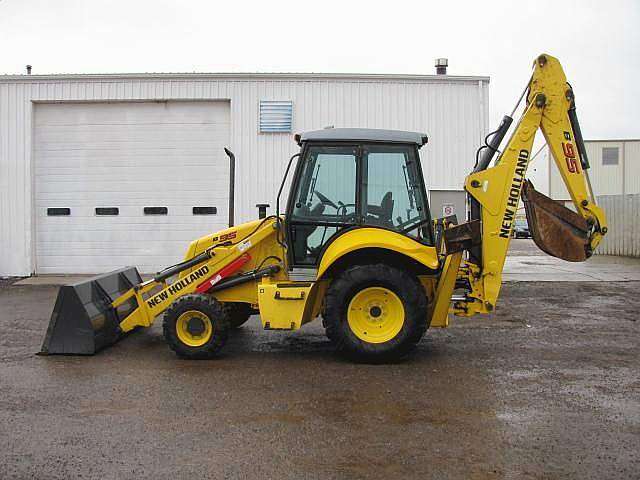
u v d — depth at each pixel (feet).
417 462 14.14
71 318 24.81
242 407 18.07
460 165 49.75
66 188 52.39
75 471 13.82
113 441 15.52
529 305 37.65
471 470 13.70
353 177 23.77
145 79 51.11
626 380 20.80
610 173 138.41
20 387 20.30
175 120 51.75
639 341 27.27
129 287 28.63
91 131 52.19
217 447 15.08
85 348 24.67
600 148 138.41
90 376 21.61
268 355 24.70
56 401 18.78
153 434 15.97
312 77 50.11
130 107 51.93
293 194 23.97
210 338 23.66
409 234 23.47
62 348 24.79
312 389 19.84
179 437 15.75
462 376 21.30
